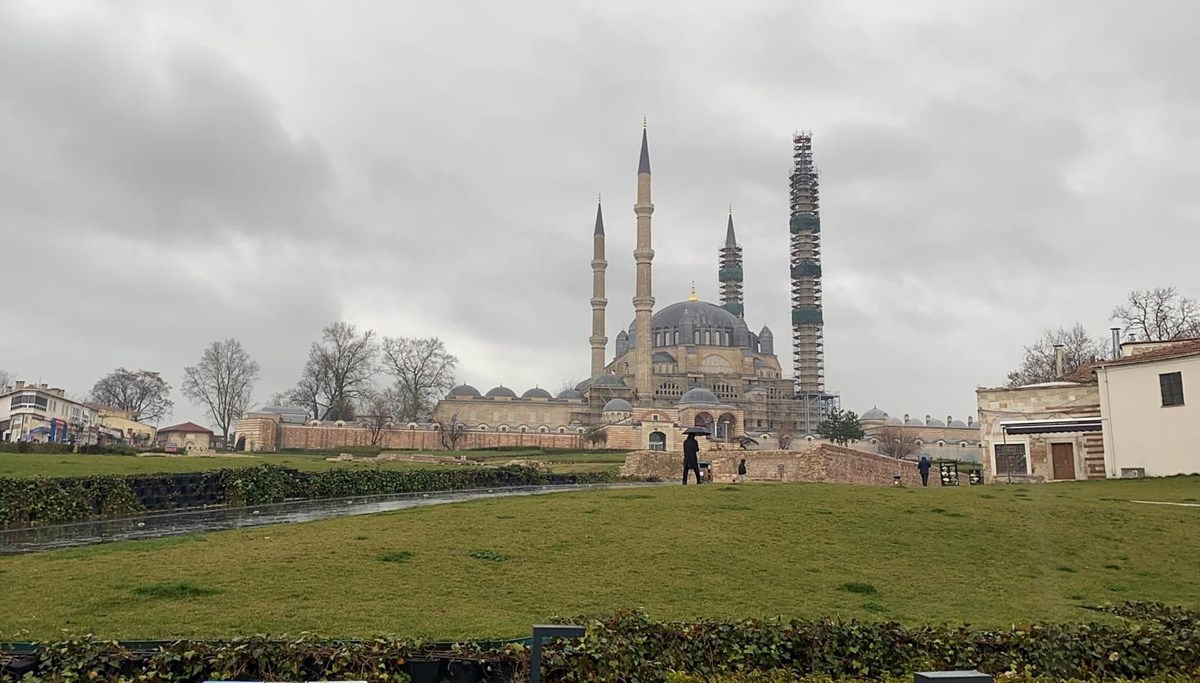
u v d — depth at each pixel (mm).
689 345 187750
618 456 109250
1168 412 50344
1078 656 11188
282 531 24609
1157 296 82750
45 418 95938
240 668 9695
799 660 10961
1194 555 22547
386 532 23500
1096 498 34000
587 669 10023
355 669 9844
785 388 192125
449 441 144125
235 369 134875
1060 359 82688
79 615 13969
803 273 198250
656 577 18141
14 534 27594
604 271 187625
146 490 37375
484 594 16219
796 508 28062
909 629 11828
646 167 172875
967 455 172875
